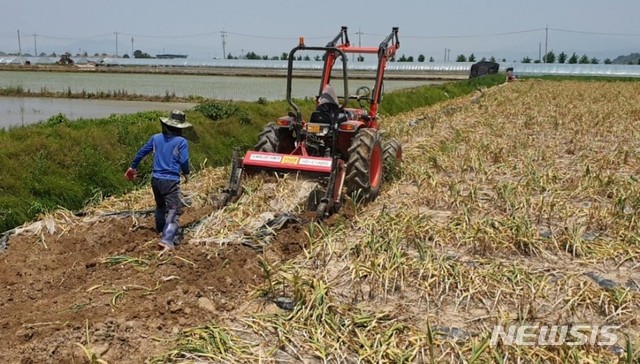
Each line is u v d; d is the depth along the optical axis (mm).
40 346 3914
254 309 4688
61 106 21062
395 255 5324
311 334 4262
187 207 7250
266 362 3926
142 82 34875
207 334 4188
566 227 6285
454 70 52250
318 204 6828
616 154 10469
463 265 5391
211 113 12414
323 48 7453
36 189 7520
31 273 5402
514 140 12031
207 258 5539
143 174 9133
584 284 5008
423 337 4172
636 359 3844
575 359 3867
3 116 17688
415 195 7820
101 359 3770
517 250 5836
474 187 7598
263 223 6211
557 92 25094
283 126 7633
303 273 5160
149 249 5832
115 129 9750
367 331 4285
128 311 4484
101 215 6879
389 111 20297
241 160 7004
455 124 15016
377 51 8508
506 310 4645
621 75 48125
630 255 5680
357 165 7109
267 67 53438
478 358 3924
